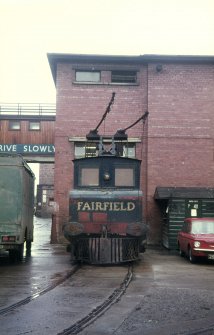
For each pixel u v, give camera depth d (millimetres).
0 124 30578
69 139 23688
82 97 24031
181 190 21859
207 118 23672
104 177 15594
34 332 6238
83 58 24000
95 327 6562
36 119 30578
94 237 14828
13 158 14500
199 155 23469
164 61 23938
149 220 23156
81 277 11586
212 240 15172
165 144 23484
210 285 10492
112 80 24422
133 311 7637
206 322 6953
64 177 23562
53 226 23328
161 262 15625
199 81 23844
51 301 8414
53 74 26516
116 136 20516
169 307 7992
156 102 23703
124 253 14117
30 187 17594
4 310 7590
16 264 14539
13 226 14266
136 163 15805
